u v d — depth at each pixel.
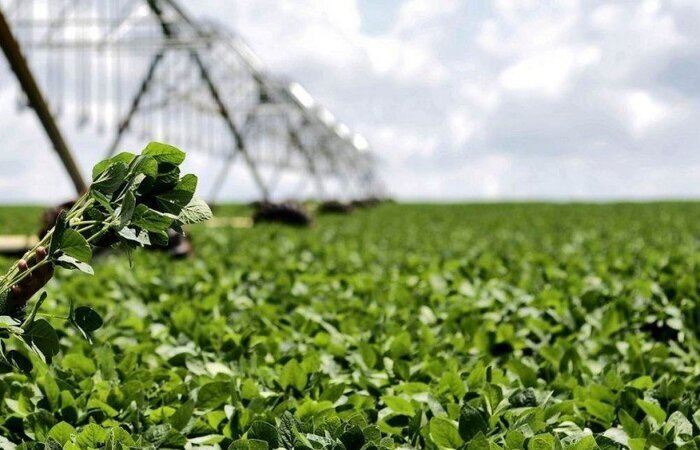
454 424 3.51
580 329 4.80
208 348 4.44
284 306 5.48
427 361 4.18
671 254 9.01
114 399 3.79
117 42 15.61
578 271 7.68
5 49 7.98
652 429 3.61
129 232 3.29
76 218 3.36
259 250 10.30
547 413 3.65
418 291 6.14
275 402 3.79
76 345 4.42
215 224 18.84
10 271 3.38
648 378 3.93
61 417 3.72
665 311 4.88
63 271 7.41
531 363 4.30
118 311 5.26
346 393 3.91
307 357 4.10
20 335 3.33
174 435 3.51
